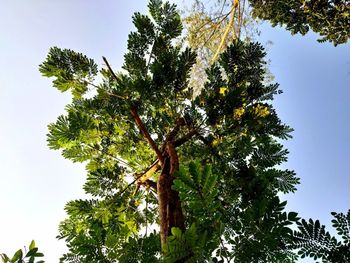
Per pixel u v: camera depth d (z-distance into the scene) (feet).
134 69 21.49
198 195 7.88
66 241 16.20
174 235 6.88
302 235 7.72
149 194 21.27
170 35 22.04
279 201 7.84
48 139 20.13
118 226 19.67
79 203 19.33
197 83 28.99
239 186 17.11
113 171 20.94
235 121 18.90
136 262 9.36
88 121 20.04
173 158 15.96
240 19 31.60
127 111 20.65
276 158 18.90
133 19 21.42
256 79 20.27
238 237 8.16
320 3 27.99
